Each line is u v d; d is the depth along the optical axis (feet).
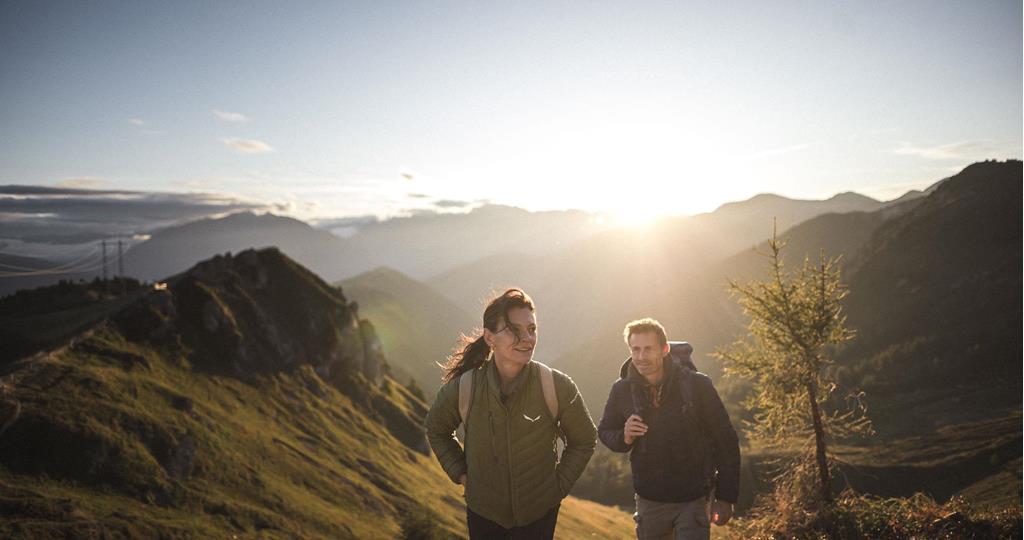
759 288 42.70
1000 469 333.42
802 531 27.53
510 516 12.03
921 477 357.41
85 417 170.40
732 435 15.10
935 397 495.82
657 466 15.57
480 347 12.73
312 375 310.04
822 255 42.24
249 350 281.13
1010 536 23.12
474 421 12.18
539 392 11.87
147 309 243.40
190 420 201.36
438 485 288.10
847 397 39.50
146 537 141.69
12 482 142.82
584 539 254.47
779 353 41.91
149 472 167.12
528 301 11.99
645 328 15.47
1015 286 611.06
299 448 238.48
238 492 185.16
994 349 533.55
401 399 388.37
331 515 197.16
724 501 14.80
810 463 35.01
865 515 26.50
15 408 161.99
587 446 12.37
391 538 199.93
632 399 15.93
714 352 45.55
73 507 140.05
